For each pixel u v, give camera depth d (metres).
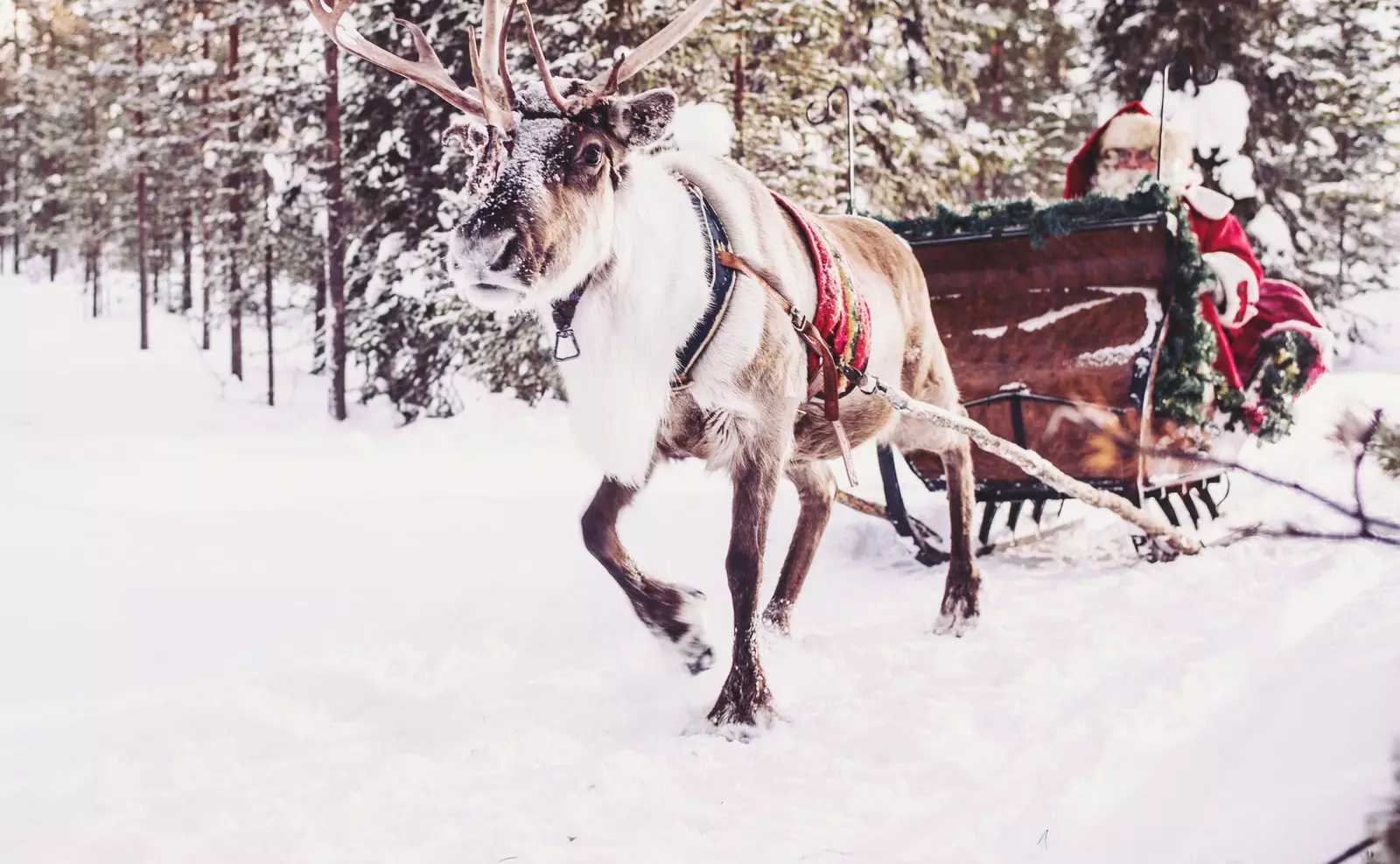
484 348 14.92
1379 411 1.96
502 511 8.23
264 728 3.77
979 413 5.88
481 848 2.84
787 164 13.84
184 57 25.19
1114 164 7.11
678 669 4.18
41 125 55.16
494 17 3.54
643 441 3.82
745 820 2.99
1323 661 3.49
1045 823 2.75
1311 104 17.03
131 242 39.78
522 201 3.31
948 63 19.97
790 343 4.02
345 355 18.34
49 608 5.48
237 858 2.82
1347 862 2.17
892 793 3.13
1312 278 18.92
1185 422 5.68
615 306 3.69
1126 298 5.64
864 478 8.61
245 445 14.52
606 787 3.23
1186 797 2.75
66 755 3.52
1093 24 17.05
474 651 4.70
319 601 5.68
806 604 5.56
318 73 19.22
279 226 19.20
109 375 26.34
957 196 18.52
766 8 13.92
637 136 3.59
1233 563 5.53
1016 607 5.23
